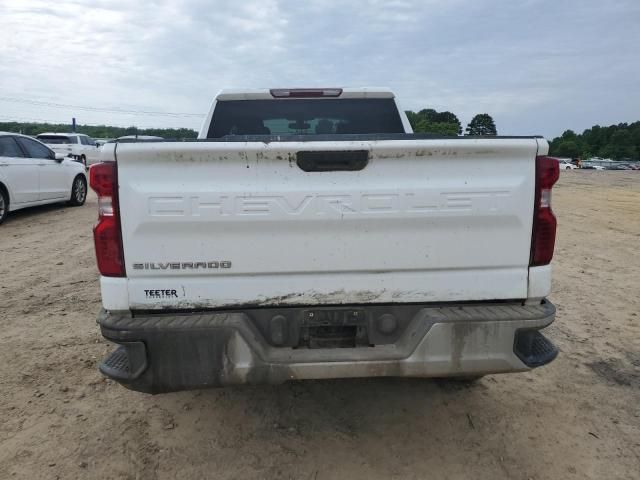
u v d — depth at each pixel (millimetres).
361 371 2469
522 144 2475
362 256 2521
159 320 2434
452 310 2562
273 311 2543
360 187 2459
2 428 3047
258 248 2475
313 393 3527
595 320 4887
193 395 3479
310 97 4648
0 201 9328
